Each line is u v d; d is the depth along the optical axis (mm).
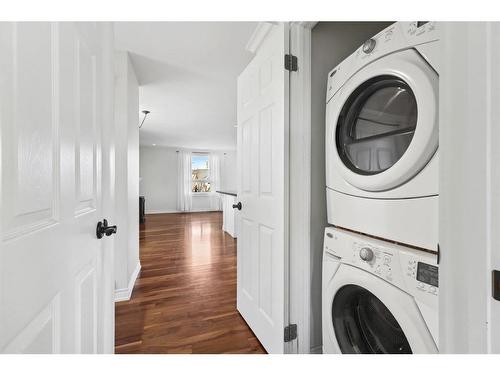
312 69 1336
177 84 2775
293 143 1281
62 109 606
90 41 816
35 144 491
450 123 440
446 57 450
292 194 1282
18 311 436
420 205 759
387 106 913
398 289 796
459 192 423
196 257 3314
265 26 1393
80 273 738
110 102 1015
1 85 398
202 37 1822
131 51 2070
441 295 463
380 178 863
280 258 1292
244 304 1782
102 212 956
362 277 926
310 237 1328
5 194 404
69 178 647
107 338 1005
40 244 509
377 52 918
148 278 2580
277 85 1320
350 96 1049
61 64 601
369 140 972
